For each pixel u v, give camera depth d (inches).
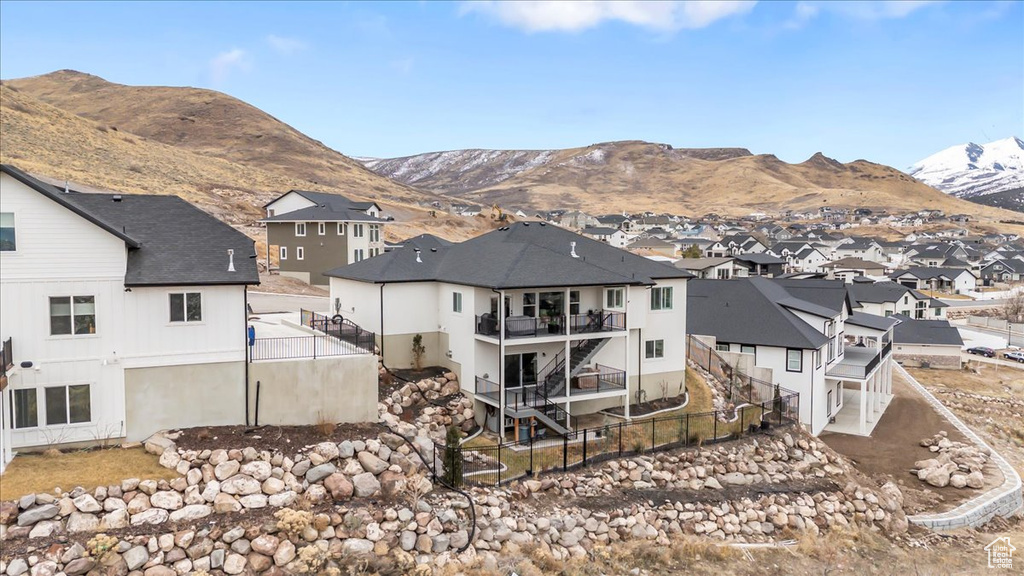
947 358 2503.7
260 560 713.6
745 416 1328.7
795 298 1784.0
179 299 880.9
